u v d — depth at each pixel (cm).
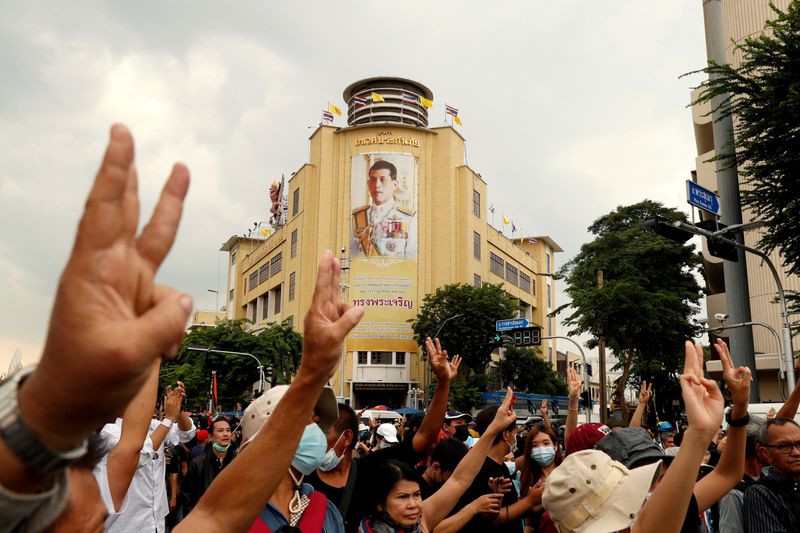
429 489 476
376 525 359
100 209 85
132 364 85
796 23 1318
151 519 545
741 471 336
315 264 5797
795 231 1448
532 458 566
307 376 167
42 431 85
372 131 5862
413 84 6575
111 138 85
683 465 242
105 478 289
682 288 4003
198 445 1005
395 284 5569
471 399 4619
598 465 268
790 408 482
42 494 91
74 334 84
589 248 4375
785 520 389
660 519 239
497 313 4791
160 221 96
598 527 254
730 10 2681
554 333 8238
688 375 260
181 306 90
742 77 1403
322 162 5928
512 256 7094
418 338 4997
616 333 3297
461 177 6019
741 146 1435
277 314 6694
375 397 5553
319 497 281
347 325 166
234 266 8481
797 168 1352
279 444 166
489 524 469
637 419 627
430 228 5794
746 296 1530
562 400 5641
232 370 4797
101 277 86
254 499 166
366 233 5662
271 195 8269
